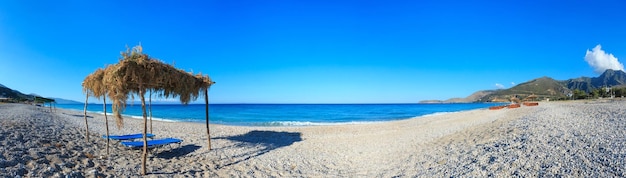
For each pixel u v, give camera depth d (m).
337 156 10.27
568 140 8.43
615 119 12.73
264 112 61.31
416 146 10.95
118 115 8.47
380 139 14.03
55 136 11.70
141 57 7.27
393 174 7.53
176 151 10.62
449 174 6.73
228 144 12.41
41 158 7.26
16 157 6.87
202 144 12.20
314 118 40.53
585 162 6.18
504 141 9.14
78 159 7.86
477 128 13.98
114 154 9.27
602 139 8.18
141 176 7.01
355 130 18.92
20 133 10.95
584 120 13.15
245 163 9.06
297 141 13.69
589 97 80.06
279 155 10.33
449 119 26.17
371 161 9.36
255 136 15.41
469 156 7.90
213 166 8.52
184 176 7.25
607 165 5.84
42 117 24.33
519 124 13.12
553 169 5.98
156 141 10.24
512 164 6.64
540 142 8.47
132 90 8.70
